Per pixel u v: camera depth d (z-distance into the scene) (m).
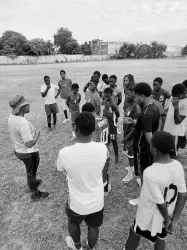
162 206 1.82
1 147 5.88
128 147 3.91
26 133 2.98
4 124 7.79
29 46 56.88
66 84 7.66
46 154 5.39
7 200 3.67
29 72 28.00
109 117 4.37
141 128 3.00
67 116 7.97
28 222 3.18
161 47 83.06
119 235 2.90
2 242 2.85
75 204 2.06
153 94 5.15
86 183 2.00
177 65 36.84
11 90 14.73
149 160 3.12
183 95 3.87
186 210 3.37
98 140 3.28
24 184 4.14
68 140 6.24
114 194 3.76
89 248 2.44
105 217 3.23
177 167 1.85
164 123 4.33
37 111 9.43
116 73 23.42
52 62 59.47
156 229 1.97
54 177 4.35
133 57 79.00
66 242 2.80
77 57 65.81
